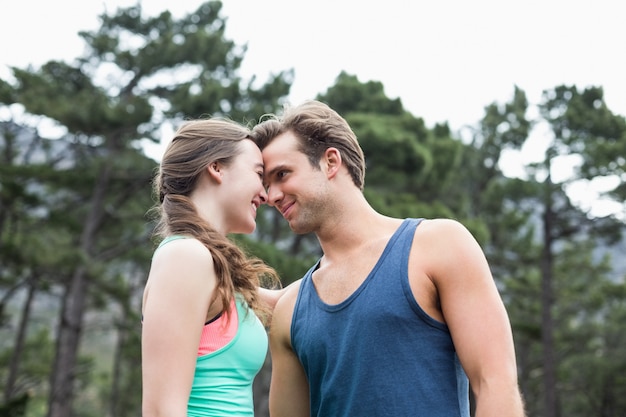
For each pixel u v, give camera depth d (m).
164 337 2.04
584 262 26.88
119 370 28.58
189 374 2.06
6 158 19.22
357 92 20.36
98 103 16.70
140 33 19.77
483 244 17.56
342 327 2.36
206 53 18.94
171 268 2.12
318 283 2.53
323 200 2.46
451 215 17.41
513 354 2.18
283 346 2.63
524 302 26.00
